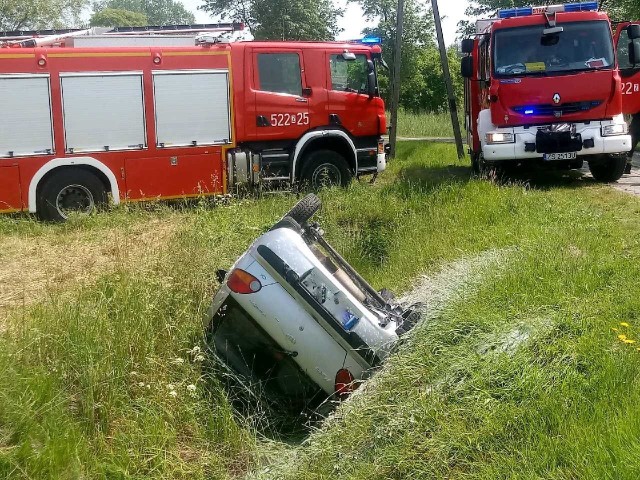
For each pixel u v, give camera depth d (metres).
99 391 5.02
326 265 6.02
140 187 12.59
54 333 5.54
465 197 11.32
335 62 14.06
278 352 5.64
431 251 8.79
